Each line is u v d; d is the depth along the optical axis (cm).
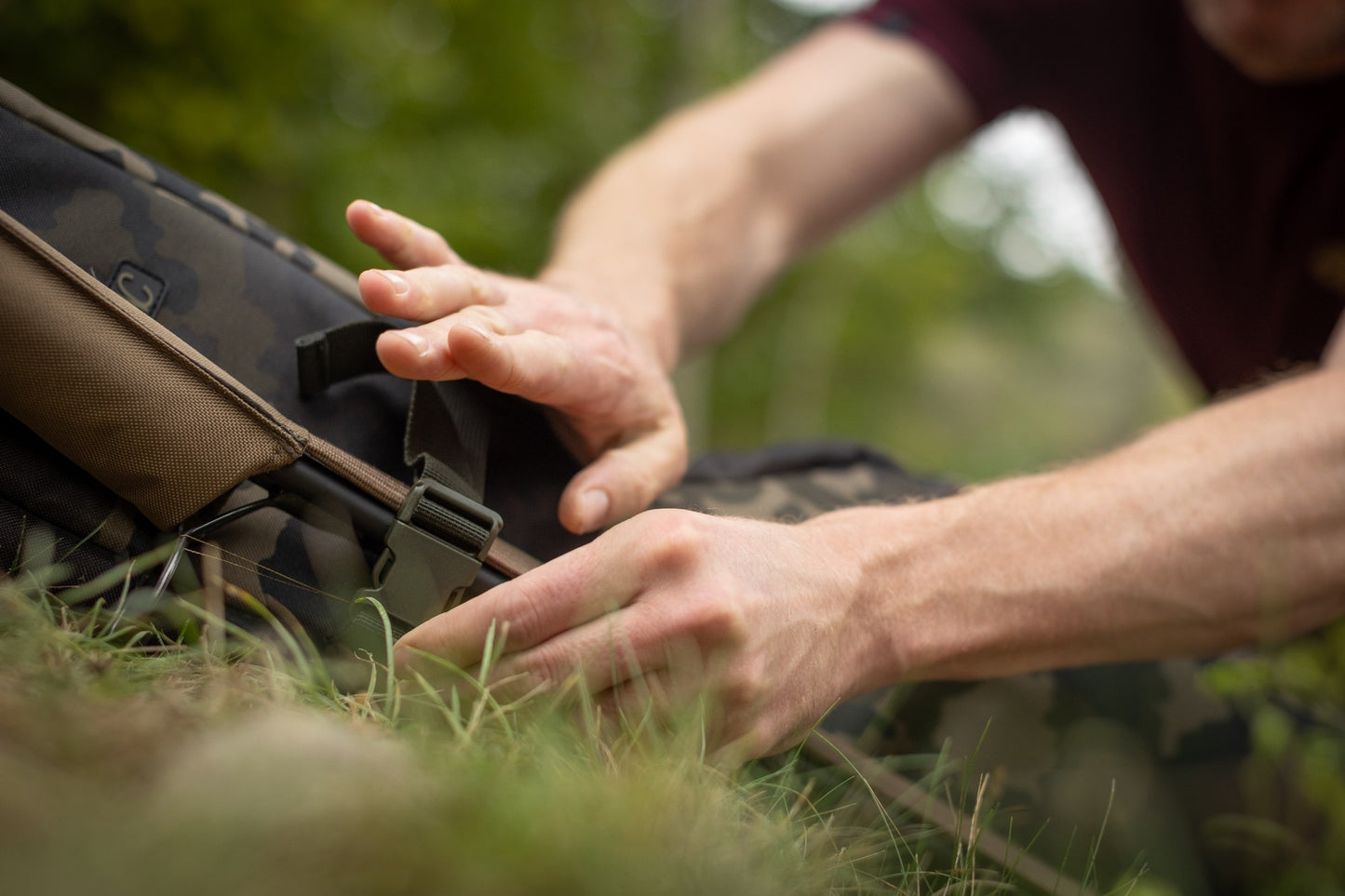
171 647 70
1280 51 155
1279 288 173
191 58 453
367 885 38
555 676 68
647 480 97
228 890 35
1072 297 1802
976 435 1797
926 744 103
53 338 70
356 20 534
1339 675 117
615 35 830
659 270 156
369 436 88
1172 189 187
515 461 93
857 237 1208
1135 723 112
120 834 36
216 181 470
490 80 703
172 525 73
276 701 62
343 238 523
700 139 181
